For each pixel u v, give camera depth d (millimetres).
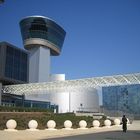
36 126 33500
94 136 26078
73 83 82250
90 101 130125
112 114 90625
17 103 98750
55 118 45656
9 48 97688
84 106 128000
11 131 29594
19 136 23578
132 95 114625
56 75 150250
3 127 34719
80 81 80438
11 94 96500
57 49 156625
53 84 86500
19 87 92250
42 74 145750
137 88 113875
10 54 98062
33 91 91875
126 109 115000
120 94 118125
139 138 23359
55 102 127500
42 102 110625
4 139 20812
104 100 122812
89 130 35281
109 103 120688
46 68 149000
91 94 131250
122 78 72000
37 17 144375
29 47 150000
